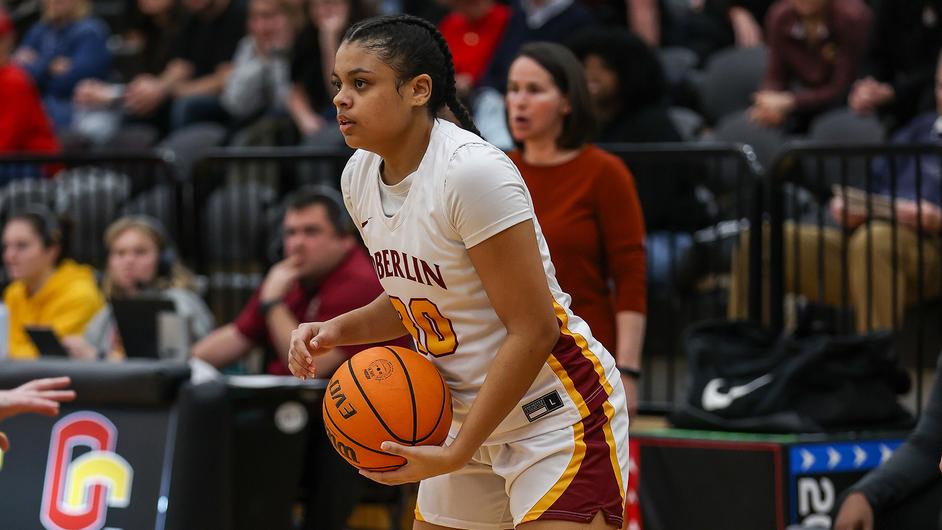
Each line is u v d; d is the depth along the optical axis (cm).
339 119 453
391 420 460
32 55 1625
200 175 1042
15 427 770
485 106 1080
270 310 877
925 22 1109
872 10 1216
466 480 507
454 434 502
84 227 1188
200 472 734
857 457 729
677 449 746
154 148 1438
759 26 1412
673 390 961
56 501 753
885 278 903
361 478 789
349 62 447
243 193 1155
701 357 782
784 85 1207
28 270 1012
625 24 1376
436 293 467
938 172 922
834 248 920
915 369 940
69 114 1580
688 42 1409
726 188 1084
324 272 877
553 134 671
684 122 1206
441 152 452
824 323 843
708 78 1312
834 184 984
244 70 1416
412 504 837
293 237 873
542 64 666
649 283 1015
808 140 1124
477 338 470
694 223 1000
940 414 624
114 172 1194
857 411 738
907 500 629
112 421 755
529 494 474
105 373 752
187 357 857
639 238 670
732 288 927
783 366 752
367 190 480
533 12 1170
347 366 474
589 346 487
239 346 899
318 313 873
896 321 903
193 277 1045
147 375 742
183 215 1058
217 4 1570
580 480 471
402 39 449
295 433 767
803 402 743
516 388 447
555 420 475
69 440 759
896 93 1110
